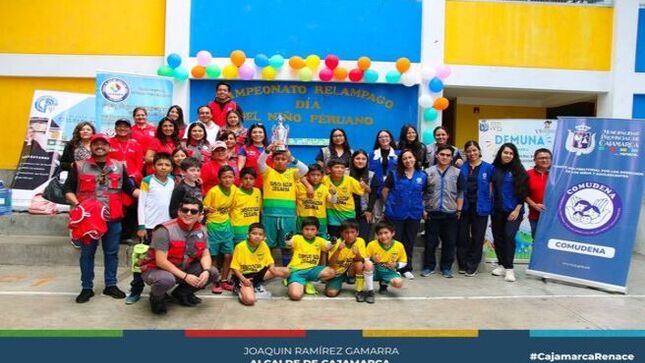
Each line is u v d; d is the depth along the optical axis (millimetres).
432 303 4957
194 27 7766
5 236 6520
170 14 7699
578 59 8172
